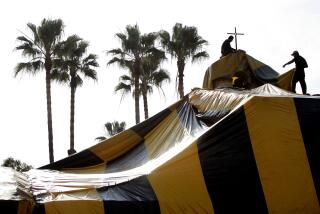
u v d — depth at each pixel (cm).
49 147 3244
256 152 893
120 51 3469
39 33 3197
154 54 3438
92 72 3484
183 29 3294
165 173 876
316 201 880
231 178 880
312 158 900
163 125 1291
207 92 1297
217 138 903
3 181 855
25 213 771
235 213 863
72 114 3506
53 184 930
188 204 853
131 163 1184
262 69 1574
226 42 1644
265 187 877
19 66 3194
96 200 817
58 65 3319
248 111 911
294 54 1505
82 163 1239
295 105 923
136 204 831
